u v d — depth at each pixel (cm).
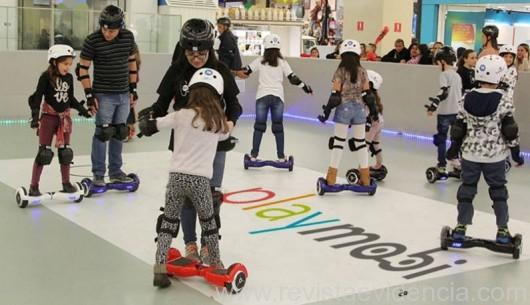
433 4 2186
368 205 712
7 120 1226
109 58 696
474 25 2200
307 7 2278
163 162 904
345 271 512
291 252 554
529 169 945
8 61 1241
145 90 1362
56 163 869
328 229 621
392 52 1416
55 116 664
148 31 1370
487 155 543
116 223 619
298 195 746
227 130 453
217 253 466
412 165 949
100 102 702
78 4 1522
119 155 736
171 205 456
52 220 624
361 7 1748
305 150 1035
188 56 475
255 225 628
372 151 829
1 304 431
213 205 475
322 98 1377
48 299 442
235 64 1119
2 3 1441
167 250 462
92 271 496
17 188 735
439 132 837
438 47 1368
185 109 448
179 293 457
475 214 686
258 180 815
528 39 2259
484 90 539
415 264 532
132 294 454
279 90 867
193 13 1593
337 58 1429
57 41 1273
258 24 1725
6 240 563
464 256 554
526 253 565
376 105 779
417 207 709
